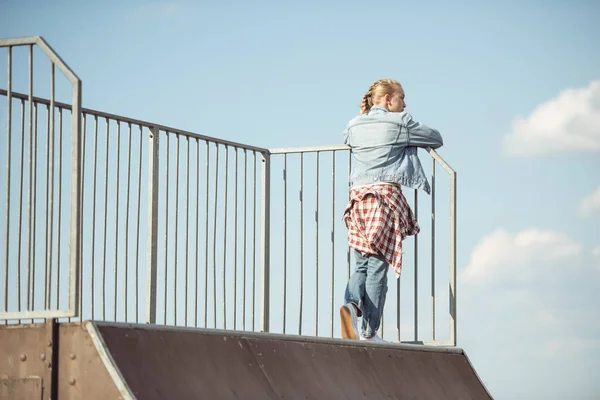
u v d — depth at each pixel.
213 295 8.32
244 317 8.70
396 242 8.43
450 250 8.72
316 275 9.12
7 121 6.31
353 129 8.73
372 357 7.75
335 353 7.38
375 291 8.41
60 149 6.98
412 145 8.68
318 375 7.05
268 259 9.54
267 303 9.51
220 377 6.25
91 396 5.73
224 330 6.51
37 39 6.20
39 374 5.88
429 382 8.18
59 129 6.98
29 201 6.22
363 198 8.49
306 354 7.09
